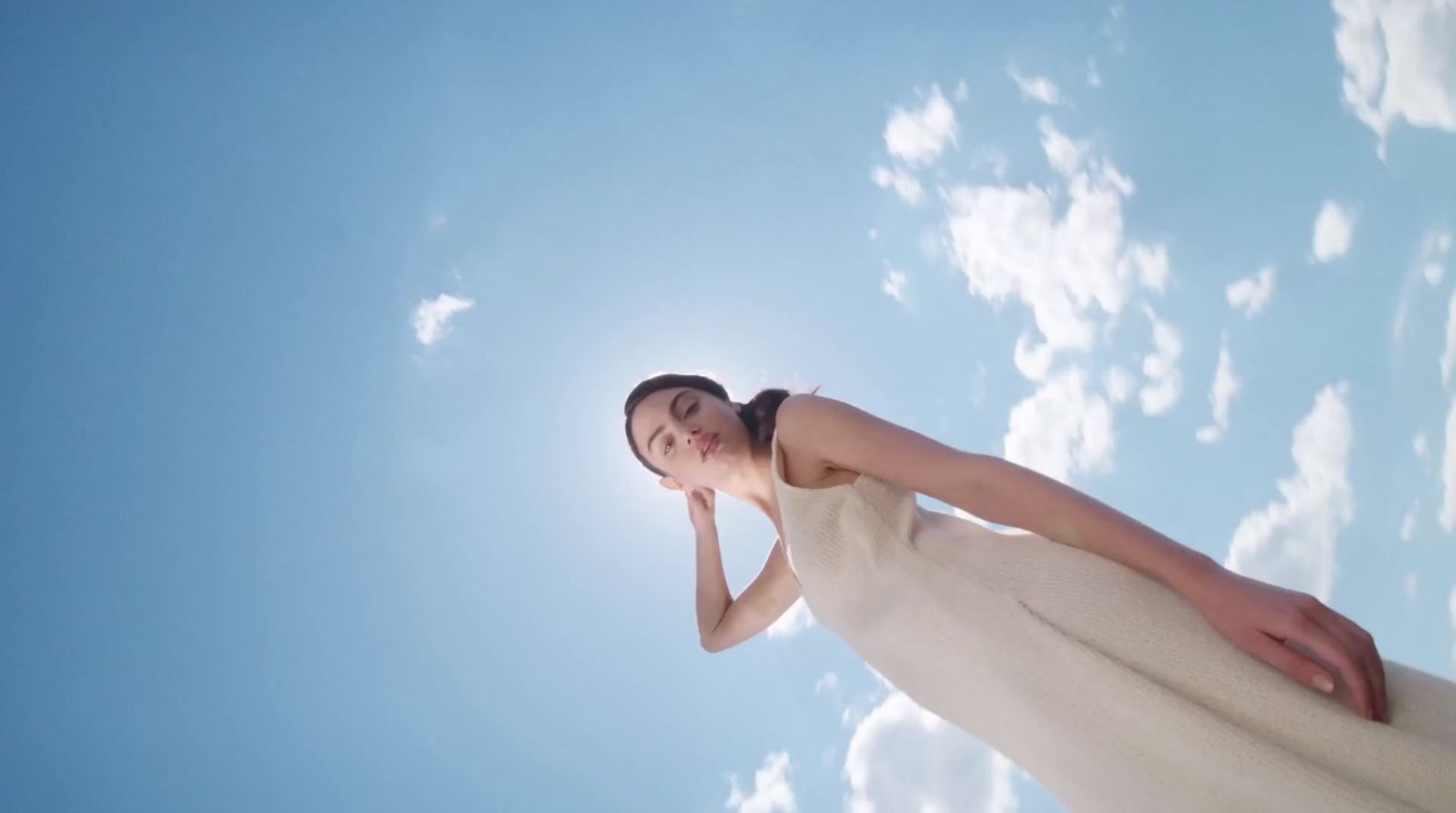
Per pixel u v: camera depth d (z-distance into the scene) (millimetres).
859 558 1681
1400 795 982
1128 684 1203
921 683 1664
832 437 1676
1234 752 1091
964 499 1494
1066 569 1368
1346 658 1028
